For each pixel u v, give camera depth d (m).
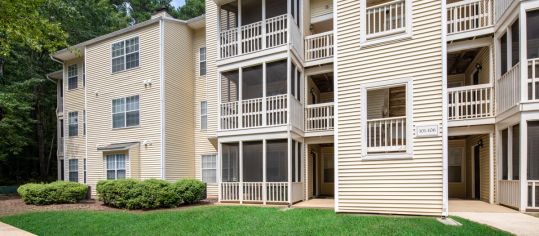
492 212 7.85
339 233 6.08
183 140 14.84
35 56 22.50
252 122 11.09
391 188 7.53
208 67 14.32
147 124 14.43
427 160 7.21
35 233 7.62
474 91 9.99
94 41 16.28
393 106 9.41
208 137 13.99
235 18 12.70
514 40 8.53
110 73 15.79
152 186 10.41
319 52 11.93
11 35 11.14
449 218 6.94
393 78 7.71
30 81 19.22
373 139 8.07
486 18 9.80
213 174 14.80
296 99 11.15
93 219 8.70
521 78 7.90
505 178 9.05
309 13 13.05
